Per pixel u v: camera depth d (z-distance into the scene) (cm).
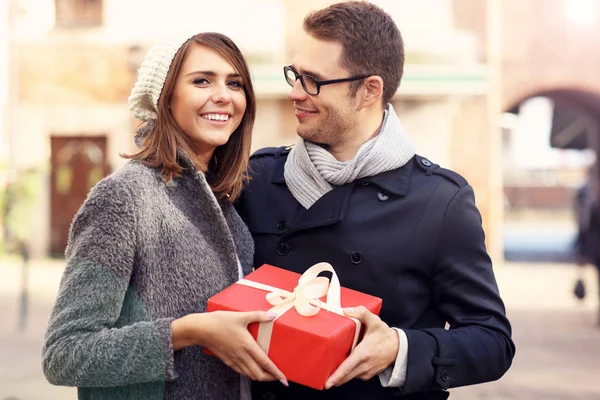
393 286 200
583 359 648
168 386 180
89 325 168
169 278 180
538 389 552
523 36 1320
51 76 1354
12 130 1357
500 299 202
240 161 207
